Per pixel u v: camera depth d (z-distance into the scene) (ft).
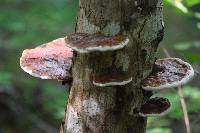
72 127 3.44
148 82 3.37
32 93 12.35
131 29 3.20
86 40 3.16
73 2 14.19
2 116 11.94
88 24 3.26
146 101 3.47
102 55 3.22
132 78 3.31
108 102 3.30
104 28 3.21
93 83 3.24
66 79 3.60
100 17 3.20
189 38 13.57
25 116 11.91
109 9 3.18
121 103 3.33
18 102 12.17
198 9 6.78
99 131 3.36
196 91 5.80
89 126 3.37
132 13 3.17
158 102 3.53
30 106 12.16
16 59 13.05
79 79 3.35
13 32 13.41
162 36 3.36
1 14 13.23
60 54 3.91
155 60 3.44
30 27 13.00
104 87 3.27
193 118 5.92
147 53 3.31
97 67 3.25
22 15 13.32
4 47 13.09
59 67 3.73
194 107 5.66
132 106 3.37
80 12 3.32
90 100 3.33
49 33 12.96
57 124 11.62
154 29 3.28
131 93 3.34
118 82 3.16
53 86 12.55
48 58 3.85
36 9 13.51
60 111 7.12
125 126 3.39
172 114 5.84
